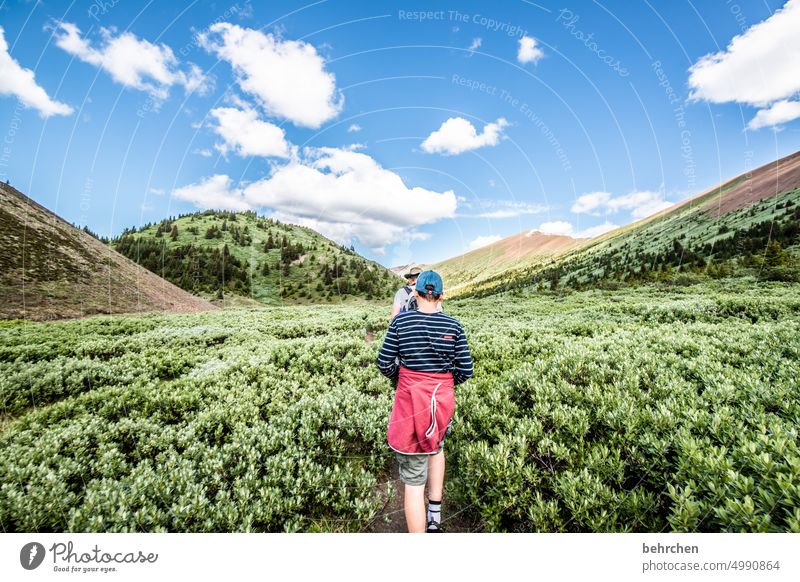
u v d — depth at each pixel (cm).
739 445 323
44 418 579
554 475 348
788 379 448
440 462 334
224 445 455
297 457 441
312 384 707
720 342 670
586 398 473
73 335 1641
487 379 624
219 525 337
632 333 894
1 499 352
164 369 929
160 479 375
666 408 409
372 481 401
